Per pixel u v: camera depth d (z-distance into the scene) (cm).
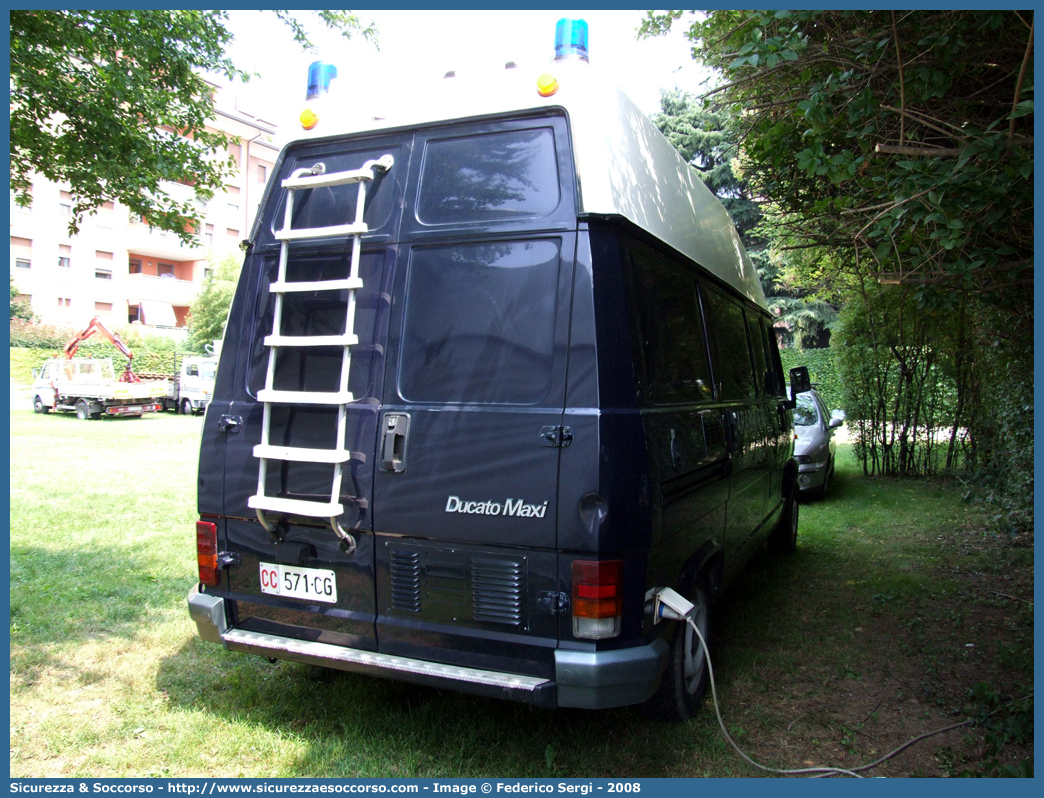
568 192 288
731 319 485
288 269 333
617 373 278
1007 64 369
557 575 272
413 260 308
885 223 331
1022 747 333
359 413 305
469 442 285
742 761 321
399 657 300
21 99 529
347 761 312
